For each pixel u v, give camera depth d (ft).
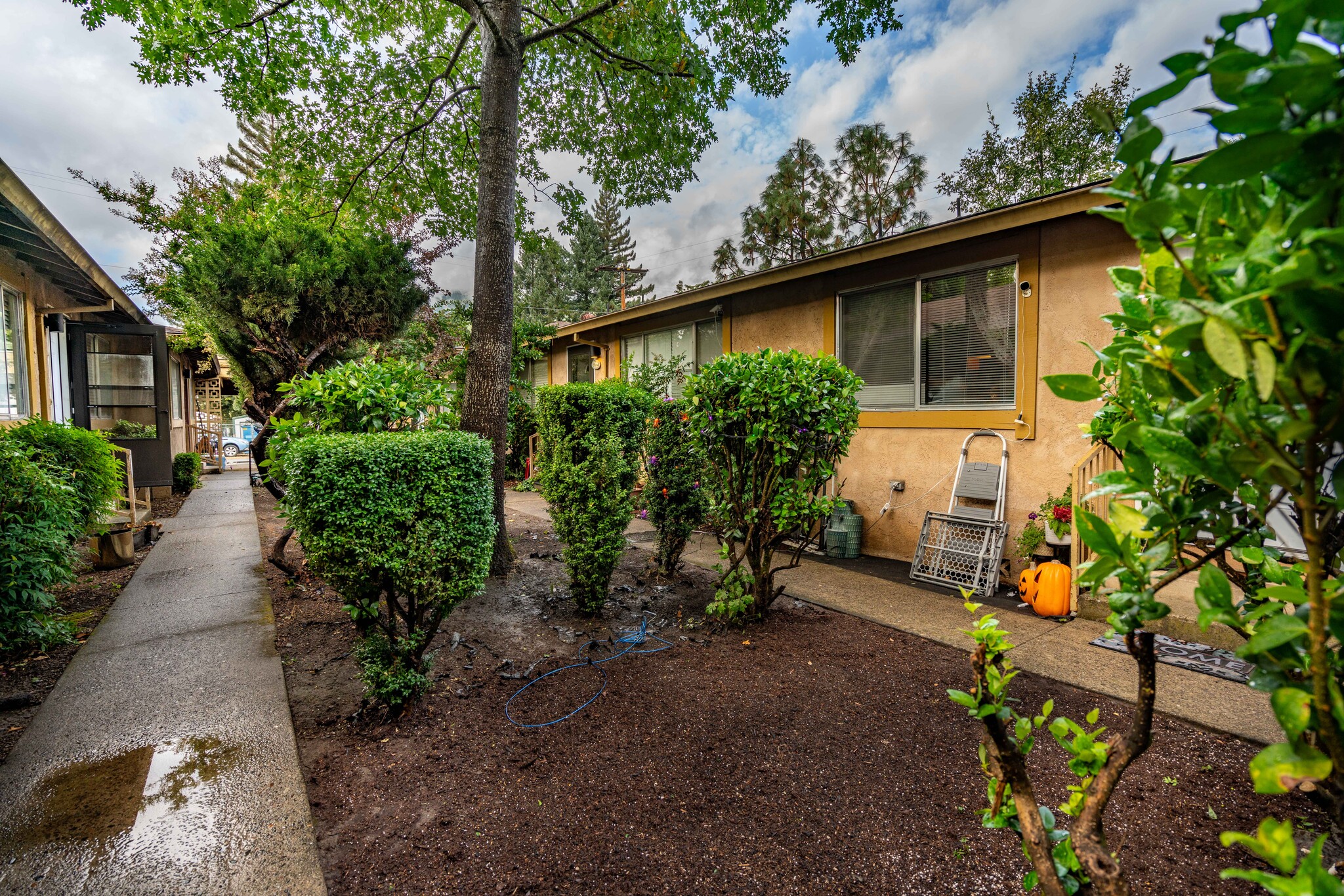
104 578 17.51
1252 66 1.83
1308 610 2.25
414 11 24.89
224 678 10.53
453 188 28.02
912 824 6.63
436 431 9.95
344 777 7.65
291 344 25.75
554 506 13.71
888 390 19.69
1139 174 2.23
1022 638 12.10
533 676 10.59
